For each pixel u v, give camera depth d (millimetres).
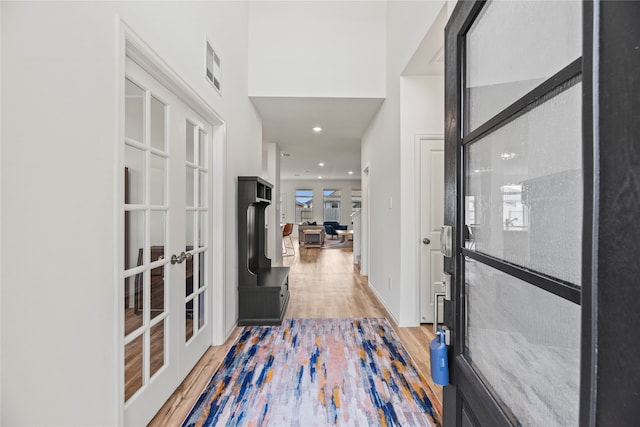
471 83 948
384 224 3529
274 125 4613
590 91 431
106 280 1153
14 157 863
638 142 368
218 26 2396
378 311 3363
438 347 1058
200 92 2053
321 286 4523
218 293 2471
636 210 370
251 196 2908
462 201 986
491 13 831
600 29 415
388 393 1855
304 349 2422
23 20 881
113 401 1186
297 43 3514
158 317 1653
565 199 557
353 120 4348
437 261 2895
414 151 2879
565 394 560
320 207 12766
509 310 750
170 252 1762
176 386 1848
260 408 1713
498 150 799
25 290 892
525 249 684
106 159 1154
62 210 989
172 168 1787
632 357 377
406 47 2666
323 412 1688
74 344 1030
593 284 429
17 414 884
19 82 873
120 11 1225
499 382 791
